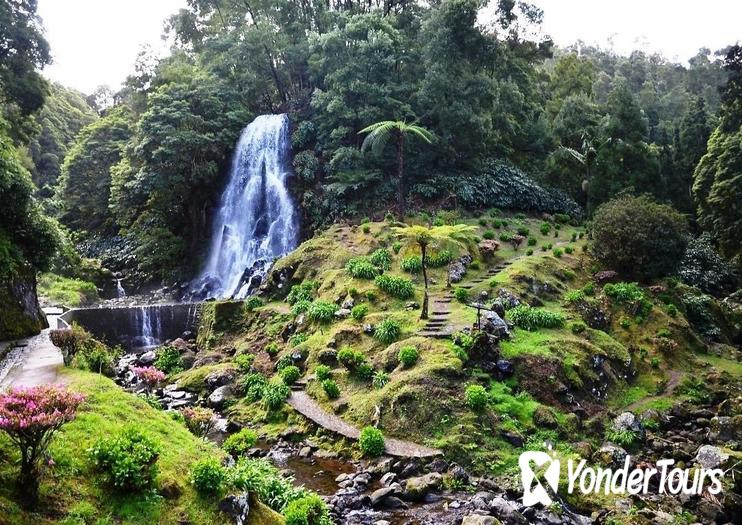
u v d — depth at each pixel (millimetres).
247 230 35625
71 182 44188
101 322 24672
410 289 21469
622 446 14508
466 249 25062
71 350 16188
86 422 9602
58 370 14719
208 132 35625
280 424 16031
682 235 24547
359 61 32688
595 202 34688
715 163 33312
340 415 15773
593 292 22859
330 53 34219
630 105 36031
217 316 24328
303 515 9398
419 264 23547
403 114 32406
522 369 16250
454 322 18641
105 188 43719
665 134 48844
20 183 20516
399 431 14336
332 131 33062
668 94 71688
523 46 47562
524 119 41000
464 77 32500
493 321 17719
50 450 8367
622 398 17484
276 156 36406
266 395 17062
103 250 41656
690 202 40719
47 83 34250
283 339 21562
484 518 10336
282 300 25875
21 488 7391
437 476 12422
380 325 18891
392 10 41938
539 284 22375
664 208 25203
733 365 20625
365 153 31922
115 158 44375
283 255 32312
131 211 37719
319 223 31766
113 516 7750
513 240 27469
